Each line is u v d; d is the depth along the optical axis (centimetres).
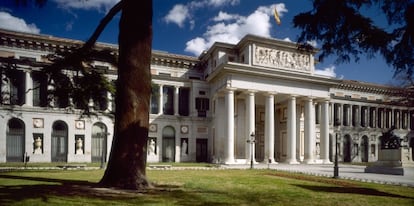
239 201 1216
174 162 5072
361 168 4047
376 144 7000
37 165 3662
